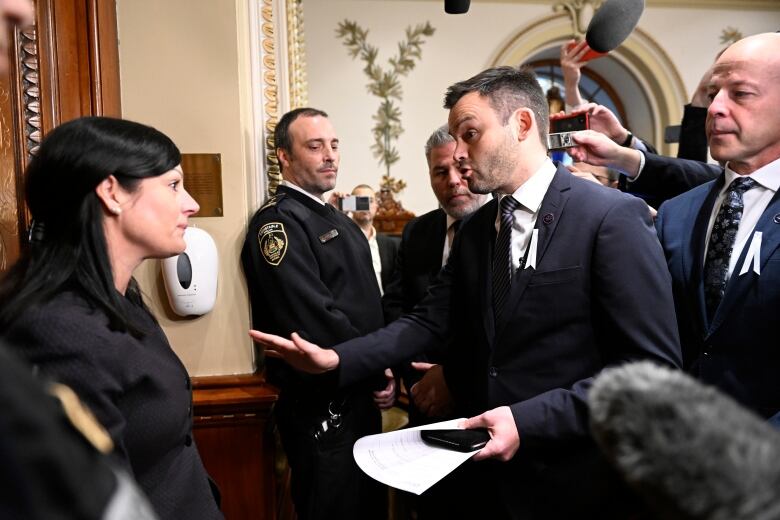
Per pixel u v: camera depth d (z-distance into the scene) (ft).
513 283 3.87
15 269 2.73
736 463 0.89
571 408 3.42
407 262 6.74
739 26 17.13
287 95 6.60
